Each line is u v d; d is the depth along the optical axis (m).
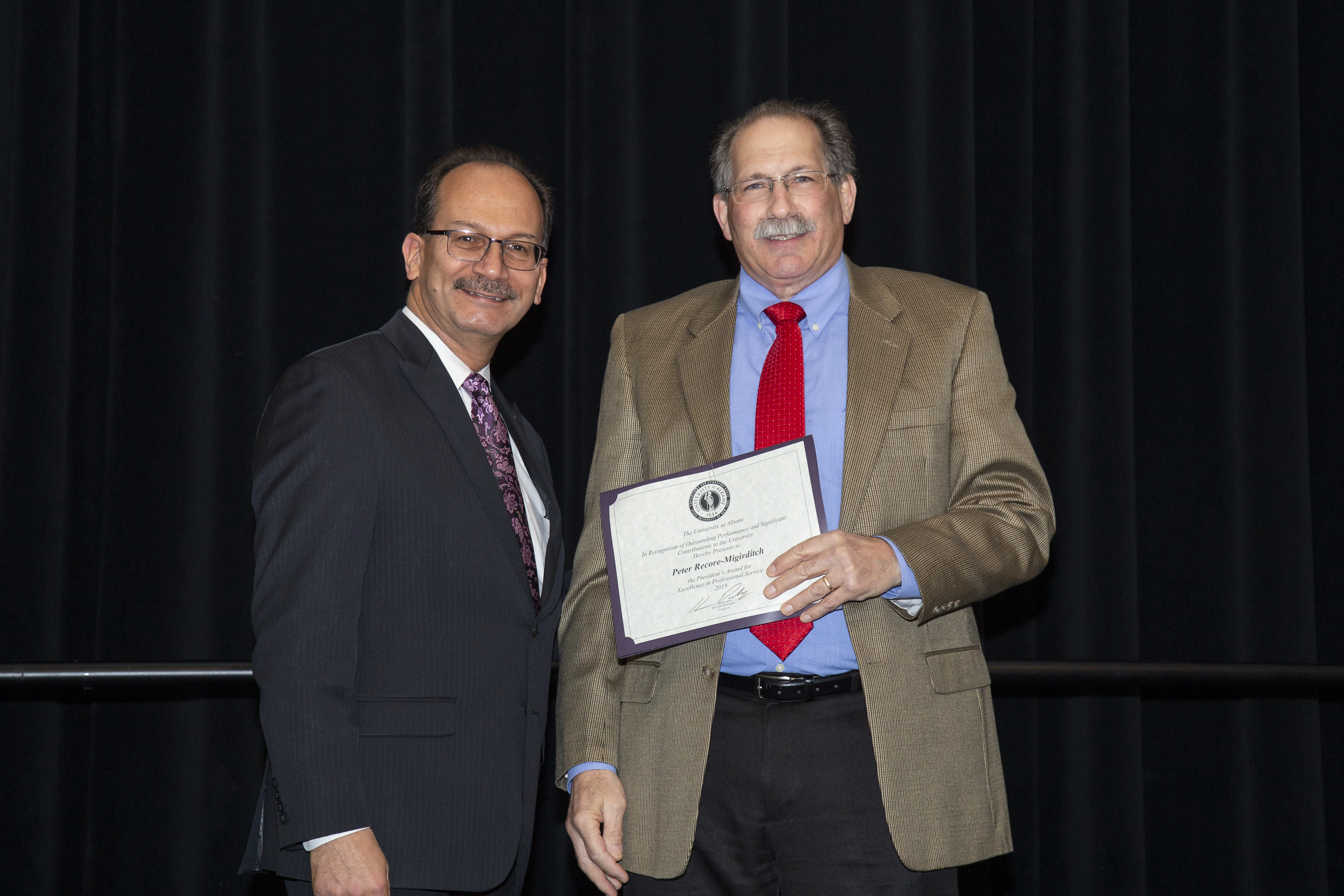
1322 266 2.99
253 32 2.72
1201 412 2.92
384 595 1.52
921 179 2.78
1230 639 2.84
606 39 2.76
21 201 2.60
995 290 2.86
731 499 1.53
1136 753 2.78
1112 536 2.82
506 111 2.77
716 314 1.78
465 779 1.50
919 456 1.59
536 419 2.72
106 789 2.57
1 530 2.55
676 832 1.54
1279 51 2.96
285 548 1.45
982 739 1.56
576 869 2.62
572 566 2.13
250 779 2.60
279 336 2.67
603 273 2.72
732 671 1.58
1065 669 2.16
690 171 2.75
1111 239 2.89
